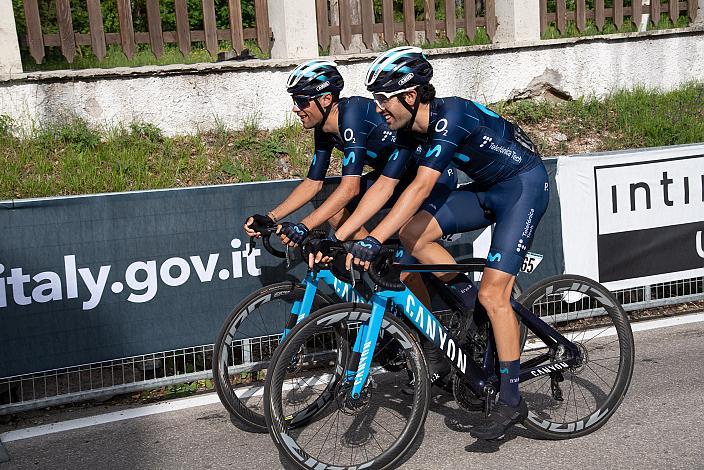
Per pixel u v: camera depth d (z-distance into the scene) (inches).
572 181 184.7
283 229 132.7
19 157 222.7
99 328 152.6
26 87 232.5
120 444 138.8
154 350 157.4
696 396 150.6
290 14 264.1
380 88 118.8
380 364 139.6
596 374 157.0
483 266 131.3
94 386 163.0
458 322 137.3
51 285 148.1
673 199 194.4
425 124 122.0
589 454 129.6
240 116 258.7
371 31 282.2
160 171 227.1
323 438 135.7
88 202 149.2
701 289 208.8
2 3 230.1
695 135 281.3
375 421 142.7
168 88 248.2
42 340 148.6
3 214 143.2
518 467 125.8
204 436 141.2
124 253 152.9
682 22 351.6
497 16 303.3
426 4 291.3
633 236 191.6
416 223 134.0
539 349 161.8
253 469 128.2
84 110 240.2
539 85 300.0
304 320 118.7
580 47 303.3
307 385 155.5
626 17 338.3
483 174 128.1
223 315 161.9
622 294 199.5
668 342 180.9
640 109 296.7
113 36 250.7
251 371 164.2
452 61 283.7
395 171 125.6
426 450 132.9
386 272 121.0
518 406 127.7
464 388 132.9
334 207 138.7
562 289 142.9
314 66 138.0
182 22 255.9
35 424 149.1
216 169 233.5
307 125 142.8
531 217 128.6
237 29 265.7
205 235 158.9
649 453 128.6
